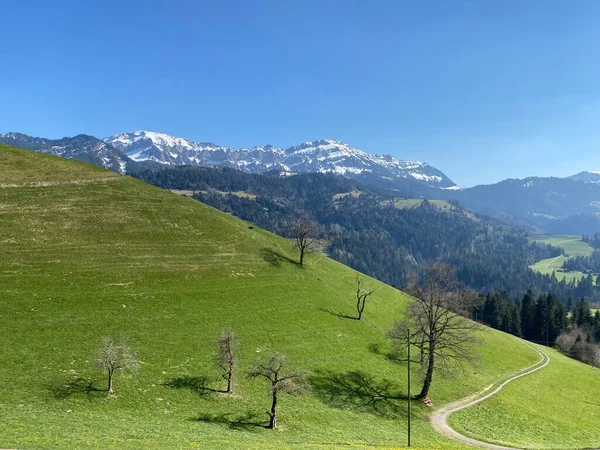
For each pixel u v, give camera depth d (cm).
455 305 7088
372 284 12812
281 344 7156
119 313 6750
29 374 4950
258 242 11206
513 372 9131
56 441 3444
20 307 6281
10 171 10819
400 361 7944
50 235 8662
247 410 5266
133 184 12019
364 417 5816
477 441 5688
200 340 6588
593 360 13562
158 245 9419
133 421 4391
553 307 17462
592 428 7219
